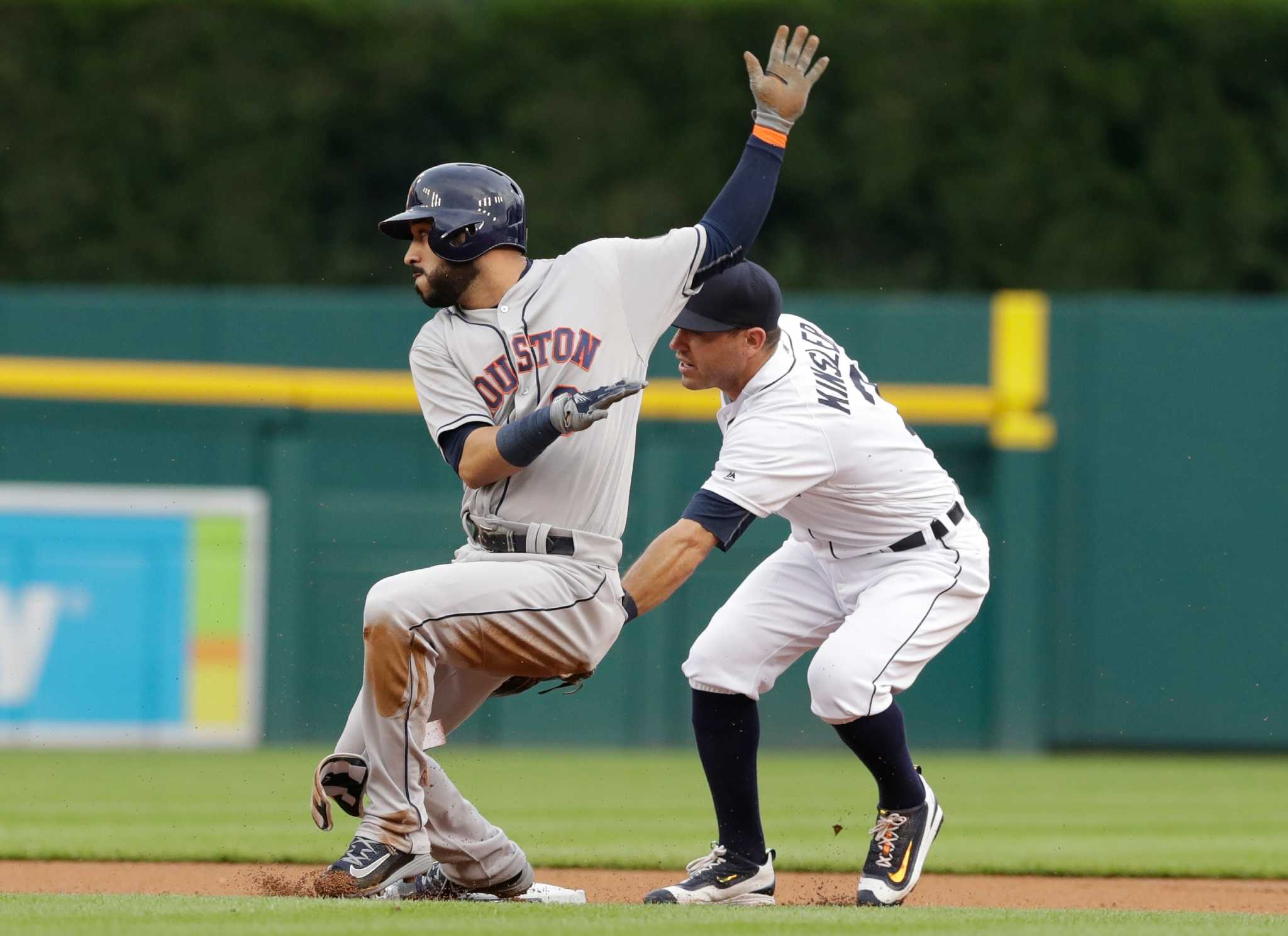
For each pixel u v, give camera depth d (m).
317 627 38.06
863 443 14.18
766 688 14.94
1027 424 38.88
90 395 38.38
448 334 12.78
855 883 17.61
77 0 50.91
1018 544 38.78
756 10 51.50
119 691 37.38
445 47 52.09
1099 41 51.81
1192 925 11.86
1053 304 39.59
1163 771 34.84
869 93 51.75
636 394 12.02
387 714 12.59
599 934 10.72
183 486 38.34
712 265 13.20
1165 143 51.75
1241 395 39.53
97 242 51.00
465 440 12.48
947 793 29.39
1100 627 39.47
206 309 38.94
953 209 51.84
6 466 38.19
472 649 12.62
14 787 28.44
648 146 51.56
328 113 52.03
